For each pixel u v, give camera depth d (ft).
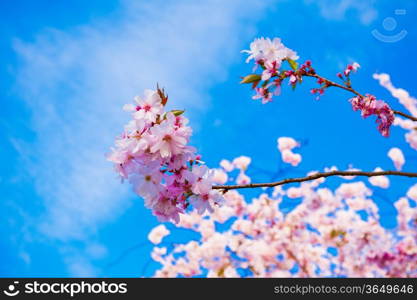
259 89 8.09
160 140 5.11
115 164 5.33
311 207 19.89
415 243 18.79
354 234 19.24
